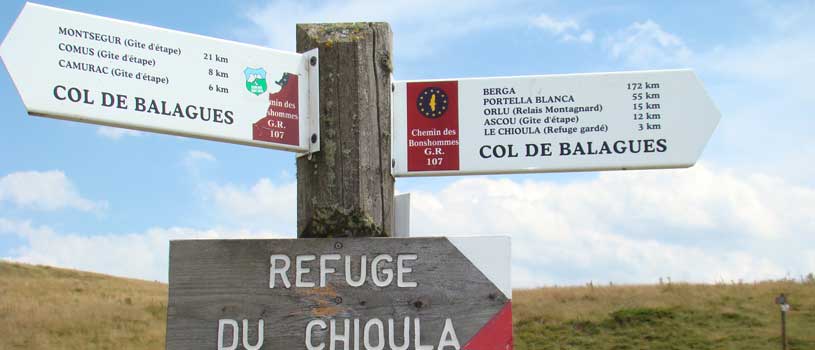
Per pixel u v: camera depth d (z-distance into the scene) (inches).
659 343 1066.7
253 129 107.2
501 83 114.0
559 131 112.0
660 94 112.3
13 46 94.7
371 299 104.6
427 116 114.1
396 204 115.8
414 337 103.6
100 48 99.1
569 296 1353.3
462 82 114.3
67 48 97.2
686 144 111.0
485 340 103.4
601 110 112.3
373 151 111.3
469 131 113.2
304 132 111.2
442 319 104.0
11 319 1231.5
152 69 101.8
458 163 112.6
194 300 105.2
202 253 106.3
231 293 105.2
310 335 104.0
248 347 103.9
